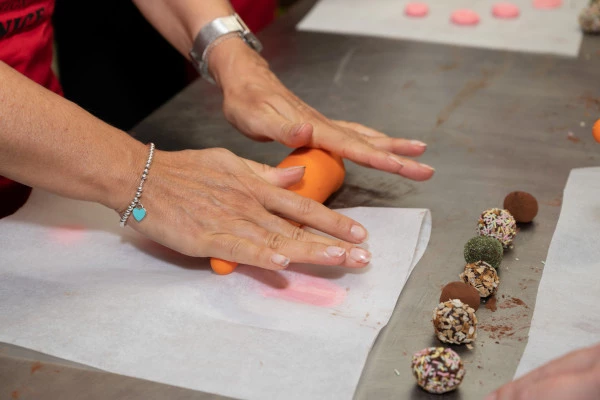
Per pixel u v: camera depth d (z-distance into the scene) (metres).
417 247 0.86
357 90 1.16
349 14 1.41
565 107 1.11
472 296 0.77
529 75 1.19
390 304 0.79
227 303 0.80
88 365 0.73
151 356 0.74
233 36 1.03
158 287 0.80
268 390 0.71
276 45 1.30
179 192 0.82
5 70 0.78
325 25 1.36
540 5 1.40
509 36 1.30
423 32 1.32
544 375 0.64
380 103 1.13
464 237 0.87
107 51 1.44
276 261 0.79
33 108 0.78
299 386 0.71
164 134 1.06
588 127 1.06
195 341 0.75
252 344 0.75
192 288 0.80
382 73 1.21
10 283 0.82
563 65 1.21
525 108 1.11
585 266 0.82
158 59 1.50
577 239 0.85
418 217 0.88
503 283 0.81
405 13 1.40
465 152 1.01
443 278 0.82
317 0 1.51
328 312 0.78
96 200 0.83
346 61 1.25
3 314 0.78
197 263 0.85
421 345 0.75
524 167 0.98
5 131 0.77
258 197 0.84
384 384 0.72
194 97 1.15
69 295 0.80
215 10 1.03
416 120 1.08
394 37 1.31
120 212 0.83
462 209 0.91
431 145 1.03
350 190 0.95
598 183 0.94
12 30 0.94
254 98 0.97
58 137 0.79
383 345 0.75
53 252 0.86
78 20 1.40
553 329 0.75
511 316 0.77
